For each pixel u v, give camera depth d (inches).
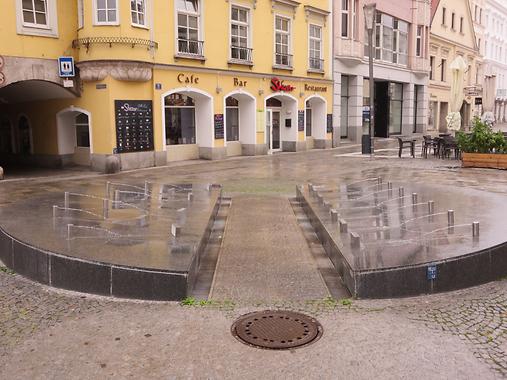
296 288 220.1
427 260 212.5
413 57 1418.6
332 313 192.2
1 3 581.9
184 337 173.0
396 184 472.1
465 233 259.4
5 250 263.7
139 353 162.6
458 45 1770.4
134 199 384.2
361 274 204.2
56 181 578.2
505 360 156.1
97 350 165.0
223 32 808.9
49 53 631.8
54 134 721.0
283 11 931.3
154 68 694.5
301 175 628.4
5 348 167.8
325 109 1060.5
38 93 700.7
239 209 404.5
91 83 658.2
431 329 177.8
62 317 192.1
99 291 213.6
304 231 327.6
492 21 2373.3
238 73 841.5
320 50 1043.9
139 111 683.4
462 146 698.8
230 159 829.8
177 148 780.0
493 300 205.5
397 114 1422.2
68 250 229.5
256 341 169.3
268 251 279.4
